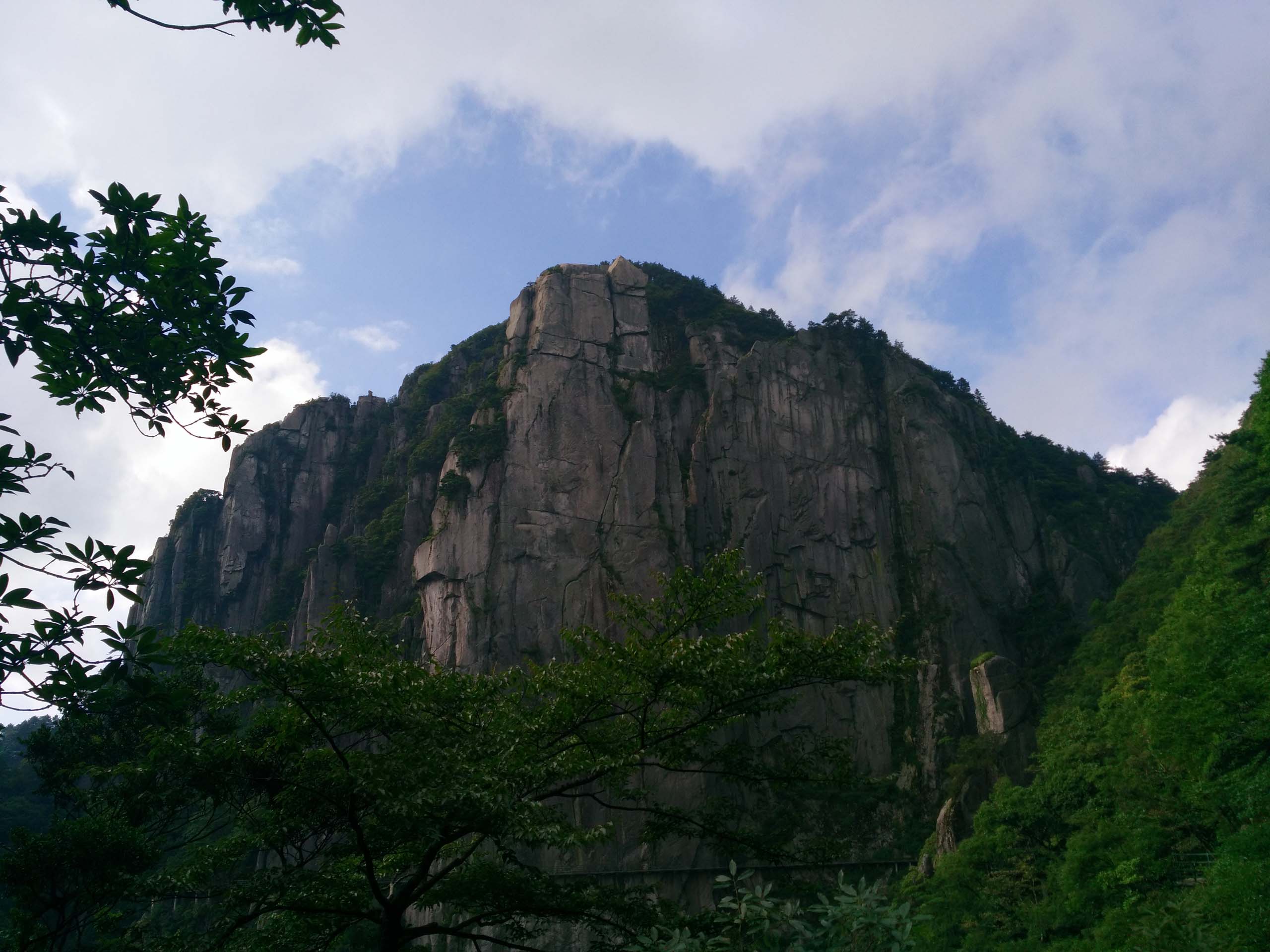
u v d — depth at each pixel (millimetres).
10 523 10148
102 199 12109
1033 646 119125
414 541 123000
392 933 18484
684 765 23578
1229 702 40188
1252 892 28938
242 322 12773
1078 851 53250
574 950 67938
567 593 108688
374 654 22734
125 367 12336
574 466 118562
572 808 87750
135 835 28766
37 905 27672
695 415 132250
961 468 132000
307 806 20469
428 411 149125
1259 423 64438
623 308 139875
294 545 136750
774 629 22609
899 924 10156
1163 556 92500
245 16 11656
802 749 23938
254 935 21016
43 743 35906
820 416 134250
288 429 148875
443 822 18000
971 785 86375
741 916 11273
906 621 120000
